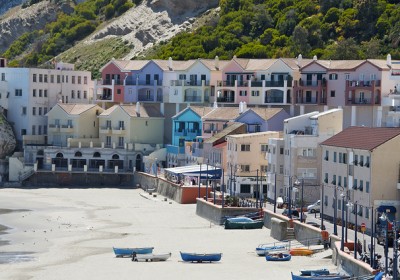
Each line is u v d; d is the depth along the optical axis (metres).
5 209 187.12
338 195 146.50
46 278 118.81
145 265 125.56
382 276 98.69
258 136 187.88
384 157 137.62
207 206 170.62
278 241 141.88
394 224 106.56
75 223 168.38
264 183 187.12
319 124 169.50
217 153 199.50
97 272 121.56
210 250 136.50
